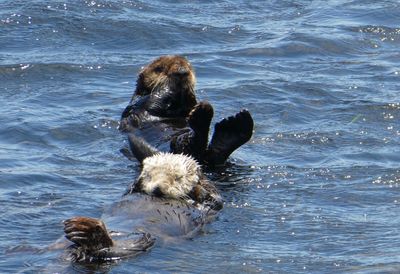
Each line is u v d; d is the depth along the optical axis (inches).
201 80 1800.0
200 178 1227.9
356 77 1852.9
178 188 1187.9
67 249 984.9
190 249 1043.9
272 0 2429.9
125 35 2064.5
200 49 2014.0
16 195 1229.1
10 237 1077.8
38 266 960.9
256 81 1791.3
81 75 1819.6
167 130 1443.2
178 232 1080.8
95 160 1406.3
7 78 1784.0
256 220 1162.0
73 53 1948.8
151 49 2009.1
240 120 1368.1
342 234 1115.9
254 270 1002.1
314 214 1184.8
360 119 1608.0
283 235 1112.2
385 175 1333.7
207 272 987.3
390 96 1728.6
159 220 1089.4
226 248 1059.3
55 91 1723.7
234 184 1305.4
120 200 1163.3
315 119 1612.9
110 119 1578.5
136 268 970.1
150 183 1187.9
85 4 2220.7
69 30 2069.4
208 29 2132.1
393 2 2379.4
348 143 1488.7
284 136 1514.5
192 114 1301.7
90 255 965.8
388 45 2089.1
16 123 1534.2
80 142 1488.7
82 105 1658.5
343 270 1007.0
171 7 2301.9
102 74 1831.9
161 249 1023.0
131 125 1491.1
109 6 2225.6
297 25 2196.1
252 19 2252.7
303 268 1011.9
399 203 1229.7
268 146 1473.9
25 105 1638.8
